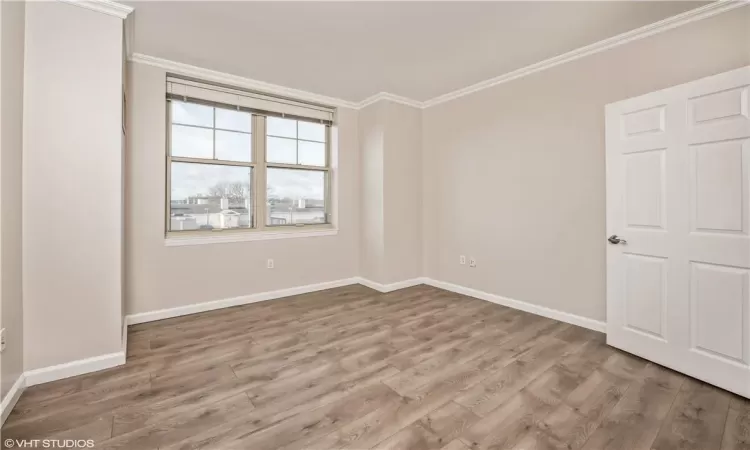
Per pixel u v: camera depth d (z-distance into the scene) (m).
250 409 1.84
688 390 2.02
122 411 1.81
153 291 3.23
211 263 3.56
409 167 4.49
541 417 1.77
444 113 4.30
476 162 3.95
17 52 1.91
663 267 2.30
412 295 4.11
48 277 2.10
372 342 2.73
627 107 2.49
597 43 2.85
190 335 2.87
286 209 4.19
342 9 2.38
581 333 2.92
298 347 2.64
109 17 2.27
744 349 1.93
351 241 4.62
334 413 1.81
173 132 3.42
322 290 4.34
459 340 2.77
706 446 1.56
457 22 2.54
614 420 1.75
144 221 3.17
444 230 4.36
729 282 1.99
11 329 1.85
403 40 2.83
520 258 3.54
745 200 1.92
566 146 3.13
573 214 3.10
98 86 2.23
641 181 2.42
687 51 2.43
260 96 3.87
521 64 3.32
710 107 2.05
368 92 4.14
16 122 1.90
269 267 3.94
